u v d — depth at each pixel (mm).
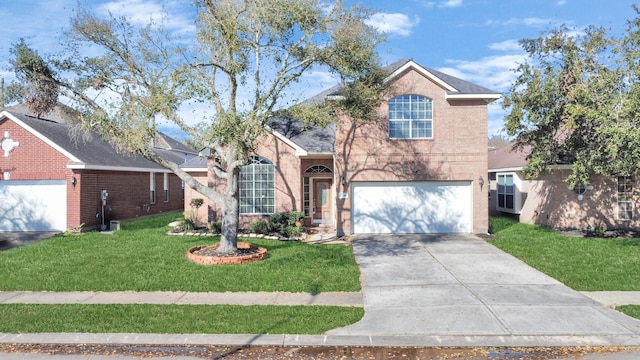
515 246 15000
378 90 15094
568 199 19422
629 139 12633
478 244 15609
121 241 15859
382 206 18297
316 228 19609
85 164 18812
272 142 19078
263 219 19062
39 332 7520
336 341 7215
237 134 11648
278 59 12867
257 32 12672
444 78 18984
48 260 12773
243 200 19203
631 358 6656
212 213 19516
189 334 7418
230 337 7312
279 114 13109
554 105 16203
